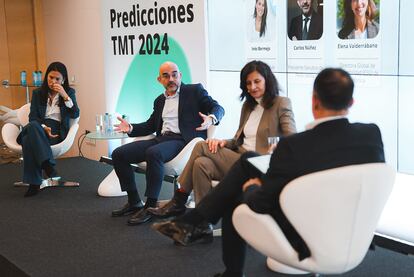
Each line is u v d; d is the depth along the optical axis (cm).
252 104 385
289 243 247
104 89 698
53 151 548
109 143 708
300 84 454
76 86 756
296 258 245
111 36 671
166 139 464
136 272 358
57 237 427
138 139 495
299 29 448
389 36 385
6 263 387
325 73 245
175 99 471
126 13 641
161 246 400
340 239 238
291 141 242
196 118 459
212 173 382
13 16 804
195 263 367
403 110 383
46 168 547
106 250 397
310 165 237
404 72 379
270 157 268
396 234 389
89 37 714
